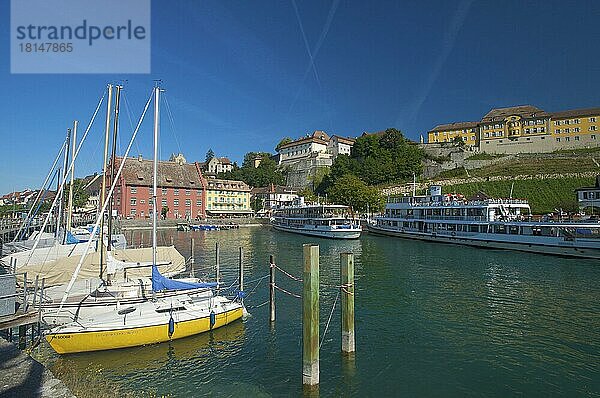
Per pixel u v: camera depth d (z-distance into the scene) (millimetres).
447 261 44781
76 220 73125
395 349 18797
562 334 20766
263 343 19484
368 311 24875
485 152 135250
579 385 15477
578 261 43344
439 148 141125
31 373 10969
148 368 16828
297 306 25688
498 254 49656
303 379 15156
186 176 129250
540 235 49281
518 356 18094
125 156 26984
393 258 47688
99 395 13984
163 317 19391
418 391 15008
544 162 115438
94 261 22938
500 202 59812
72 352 17703
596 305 26000
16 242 42594
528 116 140500
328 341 19875
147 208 116000
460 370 16719
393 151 138500
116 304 19422
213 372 16500
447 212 63875
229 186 141125
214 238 80188
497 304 26375
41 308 17234
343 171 131000
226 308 21469
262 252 56344
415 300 27453
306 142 171000
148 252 26312
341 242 67938
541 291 29906
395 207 76688
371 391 14945
